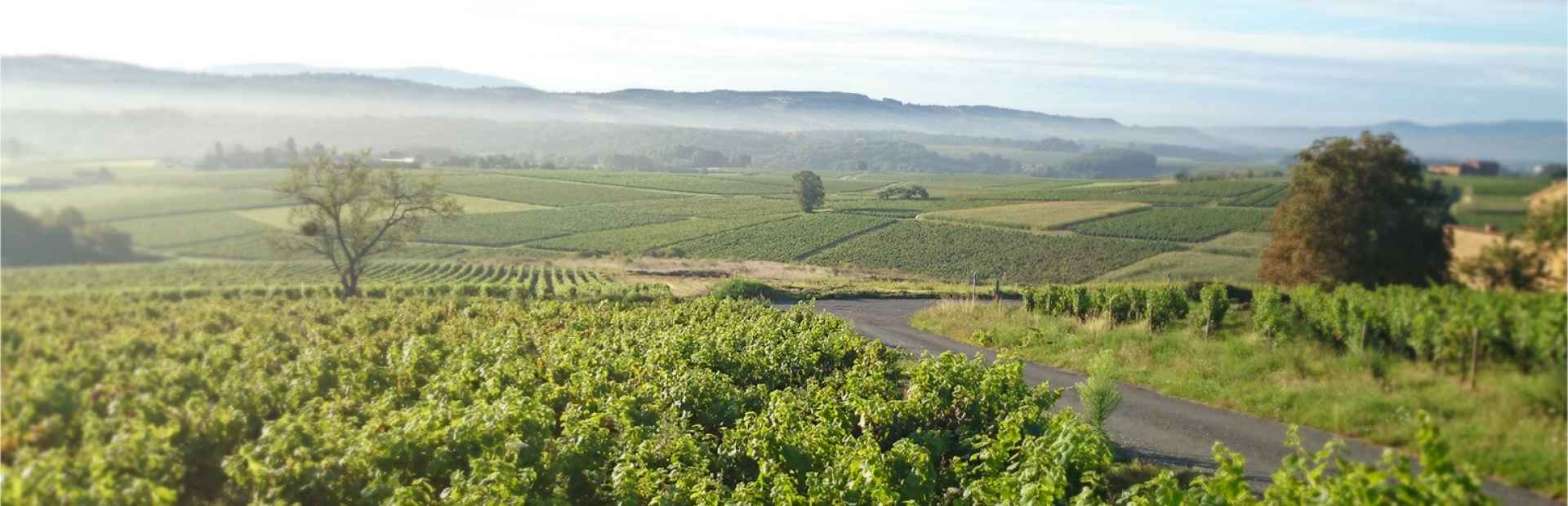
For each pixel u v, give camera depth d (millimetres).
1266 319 14992
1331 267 11742
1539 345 8734
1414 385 10391
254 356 16406
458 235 43594
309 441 10922
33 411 9031
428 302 30312
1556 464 7773
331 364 17047
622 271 53281
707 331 22750
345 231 21281
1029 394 13258
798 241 73562
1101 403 12383
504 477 9312
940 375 13797
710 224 80312
